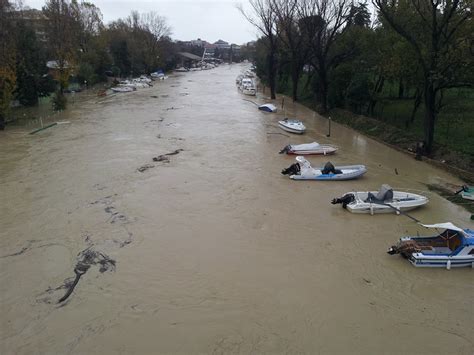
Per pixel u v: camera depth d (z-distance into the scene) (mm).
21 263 14961
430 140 28328
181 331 11594
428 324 11969
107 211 19422
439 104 30781
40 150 29922
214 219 18766
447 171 25859
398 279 14188
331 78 46938
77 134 35594
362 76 40812
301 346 11039
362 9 57562
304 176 24109
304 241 16812
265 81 83688
